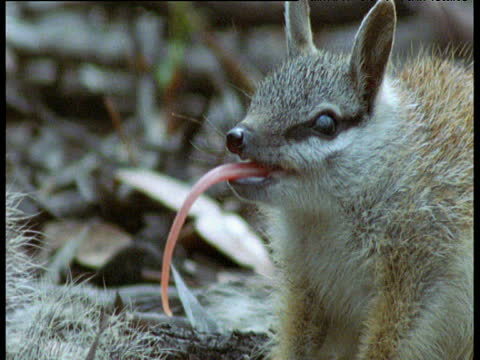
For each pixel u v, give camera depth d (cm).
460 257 869
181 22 1645
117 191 1391
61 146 1562
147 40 1770
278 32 1784
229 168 876
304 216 920
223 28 1781
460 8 1670
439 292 870
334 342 971
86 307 980
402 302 875
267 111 887
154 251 1268
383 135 896
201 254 1313
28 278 968
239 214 1380
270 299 1016
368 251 894
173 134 1588
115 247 1268
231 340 963
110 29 1800
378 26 886
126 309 987
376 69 891
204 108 1645
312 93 888
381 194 888
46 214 1348
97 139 1609
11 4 1806
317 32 1739
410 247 874
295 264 953
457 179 885
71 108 1731
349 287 923
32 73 1730
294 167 877
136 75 1750
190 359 918
